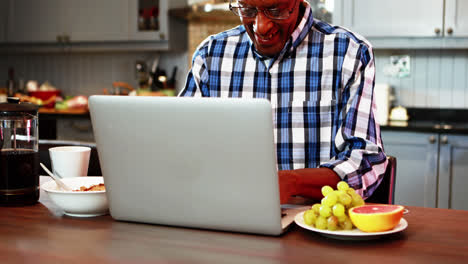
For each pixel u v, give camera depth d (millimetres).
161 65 4406
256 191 951
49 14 4301
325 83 1623
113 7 4129
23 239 981
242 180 954
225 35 1774
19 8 4375
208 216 1007
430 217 1106
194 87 1802
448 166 3158
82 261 861
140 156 1019
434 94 3693
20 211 1198
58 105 4316
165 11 3998
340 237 952
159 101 964
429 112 3695
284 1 1414
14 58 4805
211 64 1756
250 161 933
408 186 3252
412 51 3711
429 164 3195
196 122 945
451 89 3662
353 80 1569
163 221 1054
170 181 1012
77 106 4289
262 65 1690
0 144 1233
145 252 903
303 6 1662
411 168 3238
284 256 873
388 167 1440
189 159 979
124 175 1051
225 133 932
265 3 1403
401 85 3752
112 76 4566
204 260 860
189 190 1003
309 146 1638
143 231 1028
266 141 909
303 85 1644
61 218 1135
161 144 989
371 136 1454
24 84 4789
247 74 1710
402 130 3236
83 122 4031
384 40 3441
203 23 4262
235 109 910
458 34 3275
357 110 1480
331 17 3604
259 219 971
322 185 1204
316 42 1646
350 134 1433
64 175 1389
